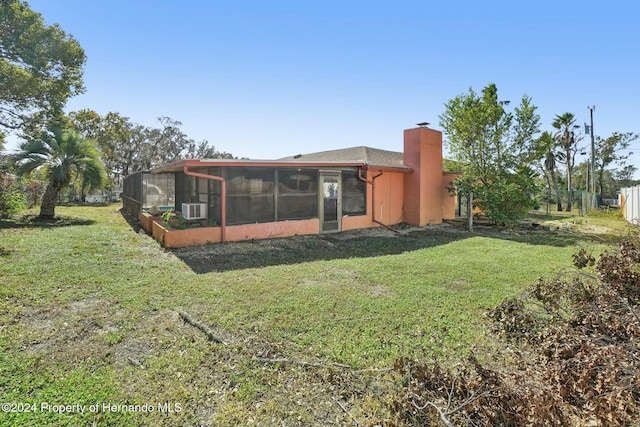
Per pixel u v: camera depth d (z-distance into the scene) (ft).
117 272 18.88
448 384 7.93
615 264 11.79
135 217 45.34
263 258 23.27
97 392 8.35
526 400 7.00
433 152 44.24
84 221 41.47
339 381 9.00
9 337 11.10
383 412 7.82
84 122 90.07
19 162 40.88
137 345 10.80
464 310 13.91
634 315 9.11
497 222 41.57
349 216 38.09
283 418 7.64
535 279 18.26
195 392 8.45
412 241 31.04
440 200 45.65
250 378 9.09
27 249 23.58
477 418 7.16
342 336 11.51
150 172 40.81
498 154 44.34
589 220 51.39
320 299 15.01
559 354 9.15
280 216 32.40
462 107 44.93
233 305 14.23
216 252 24.99
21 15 45.55
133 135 104.27
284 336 11.48
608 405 6.97
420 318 13.05
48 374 9.08
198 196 35.91
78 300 14.60
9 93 47.52
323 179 35.42
